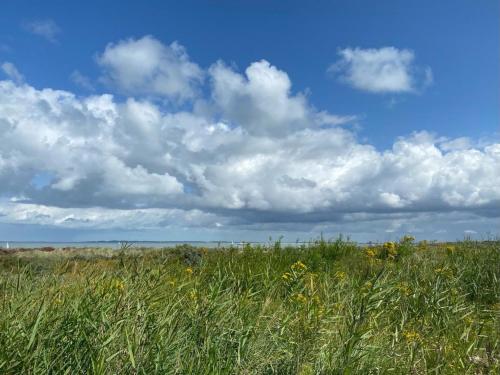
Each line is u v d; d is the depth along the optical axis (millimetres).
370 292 5859
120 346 4070
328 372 4695
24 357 3729
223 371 4234
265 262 10703
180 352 4266
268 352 4836
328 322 5551
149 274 5578
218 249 13125
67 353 3945
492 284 9539
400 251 12133
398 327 6539
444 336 6234
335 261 11789
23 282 5078
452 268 10273
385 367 5066
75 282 5320
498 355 5691
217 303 5211
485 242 13805
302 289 6973
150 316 4605
